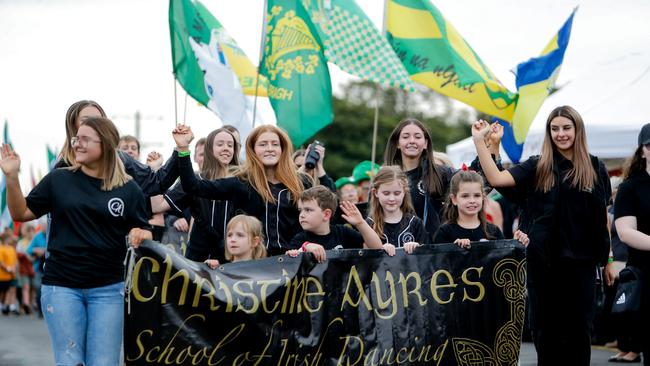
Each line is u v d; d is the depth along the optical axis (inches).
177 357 265.0
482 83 470.0
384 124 2409.0
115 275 260.5
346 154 2363.4
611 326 354.0
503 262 306.2
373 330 291.4
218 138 368.2
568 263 316.5
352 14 440.5
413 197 364.5
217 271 272.2
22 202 255.4
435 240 329.7
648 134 316.5
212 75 467.5
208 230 338.3
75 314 254.7
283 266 280.5
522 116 469.7
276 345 277.7
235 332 272.2
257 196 316.5
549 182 317.1
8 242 972.6
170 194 343.9
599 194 316.5
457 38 477.4
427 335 297.4
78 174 260.7
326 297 286.0
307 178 342.6
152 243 261.3
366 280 292.0
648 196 320.2
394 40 476.4
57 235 258.2
